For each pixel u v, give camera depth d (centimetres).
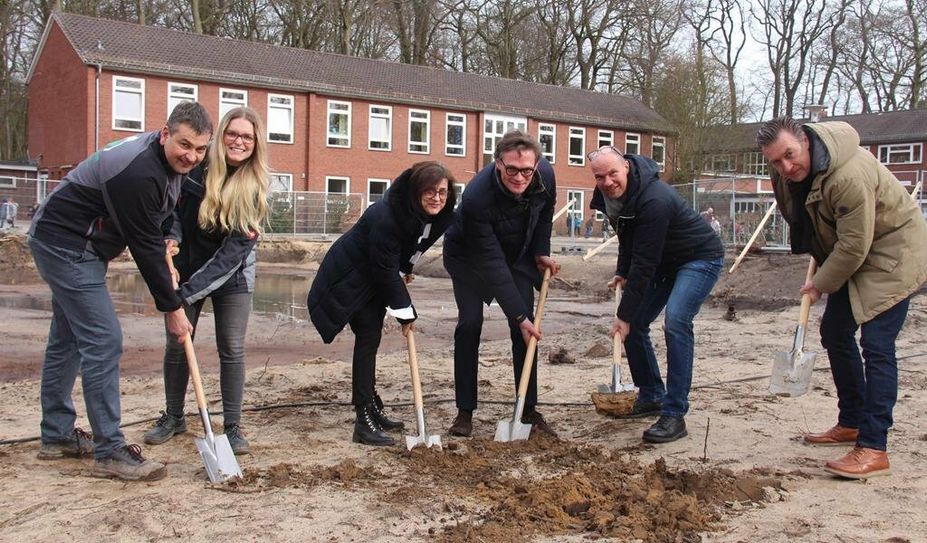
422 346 1077
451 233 580
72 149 3300
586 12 4969
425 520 420
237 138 508
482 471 498
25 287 1775
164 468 484
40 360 928
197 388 489
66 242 464
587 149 4397
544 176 568
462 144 4034
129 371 868
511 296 559
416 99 3856
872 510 432
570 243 3203
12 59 4238
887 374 482
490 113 4084
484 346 1048
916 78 5069
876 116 4916
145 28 3491
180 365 563
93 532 401
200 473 496
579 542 392
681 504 423
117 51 3253
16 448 545
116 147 456
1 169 3594
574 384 782
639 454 538
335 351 1030
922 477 482
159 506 433
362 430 565
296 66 3712
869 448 483
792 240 539
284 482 474
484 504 443
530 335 567
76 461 519
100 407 477
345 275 544
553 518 420
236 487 467
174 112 448
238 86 3456
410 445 536
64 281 467
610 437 585
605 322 1320
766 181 2720
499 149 530
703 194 2478
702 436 578
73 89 3278
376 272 530
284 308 1477
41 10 4016
